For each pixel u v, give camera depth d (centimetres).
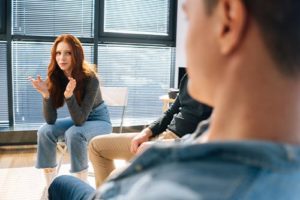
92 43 401
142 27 421
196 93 42
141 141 172
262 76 34
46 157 238
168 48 432
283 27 33
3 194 241
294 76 34
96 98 247
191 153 34
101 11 399
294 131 35
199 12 38
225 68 36
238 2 33
